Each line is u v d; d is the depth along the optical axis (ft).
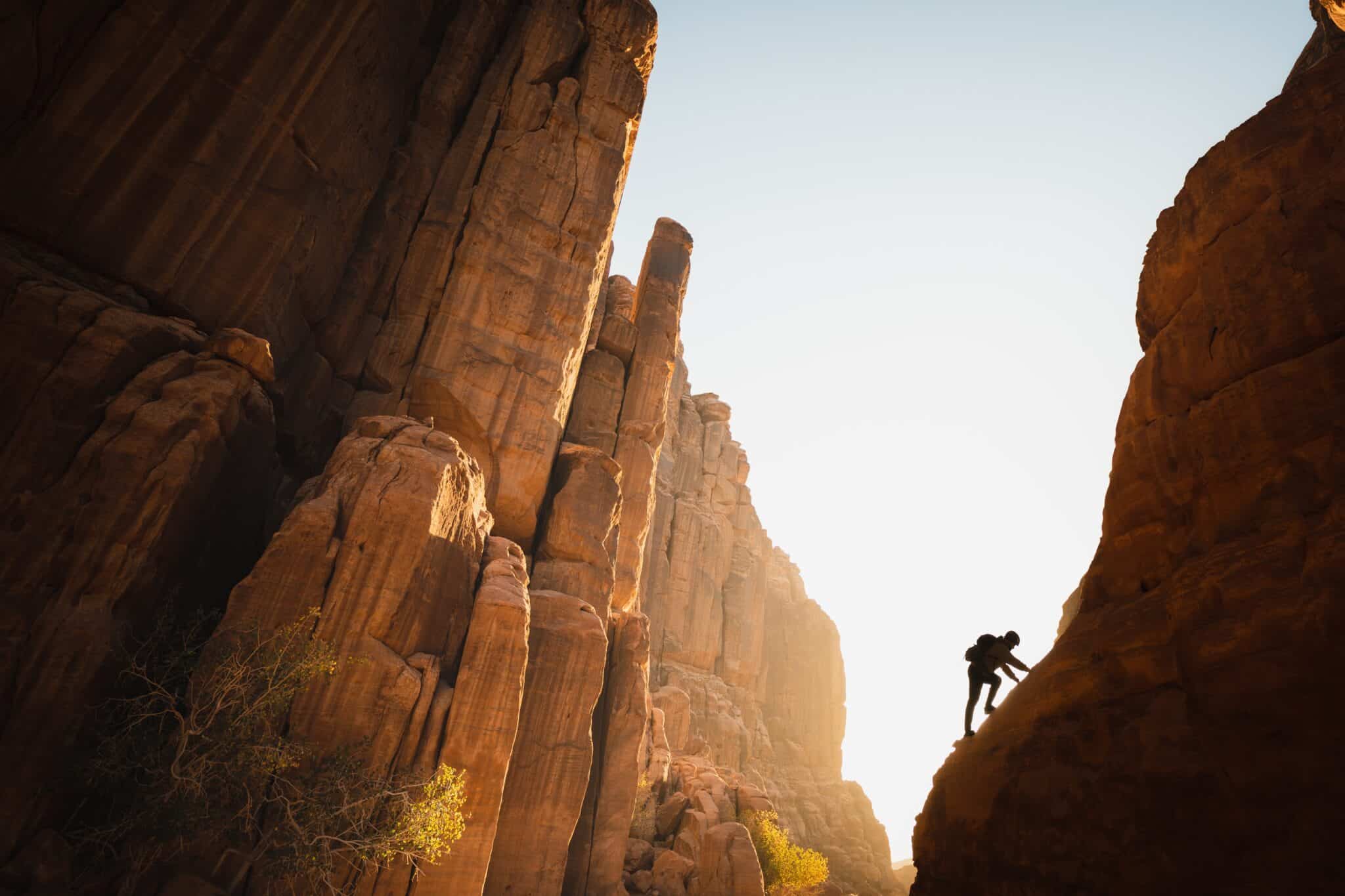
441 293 115.34
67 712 55.77
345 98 93.40
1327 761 17.34
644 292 184.44
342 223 98.99
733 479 307.37
